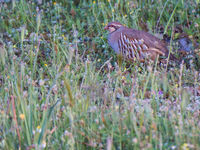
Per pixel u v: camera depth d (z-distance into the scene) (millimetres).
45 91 10188
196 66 12797
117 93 10609
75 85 9773
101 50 14539
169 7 16312
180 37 14891
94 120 8438
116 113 7906
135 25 15305
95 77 10336
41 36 14891
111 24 13875
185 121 8344
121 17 16078
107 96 9516
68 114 7953
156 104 9672
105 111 8883
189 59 13289
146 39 13039
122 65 12992
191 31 14781
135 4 16438
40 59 13453
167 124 8031
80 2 17406
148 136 7555
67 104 8641
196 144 7090
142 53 13047
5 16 16906
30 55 12391
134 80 10852
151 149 7031
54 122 8367
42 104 8617
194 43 14062
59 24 16344
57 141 7945
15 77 9797
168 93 10875
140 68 12867
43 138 7488
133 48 13148
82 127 8164
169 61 13000
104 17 15656
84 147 7961
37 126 7973
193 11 14961
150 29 14734
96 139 7891
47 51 13938
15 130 7906
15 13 17422
